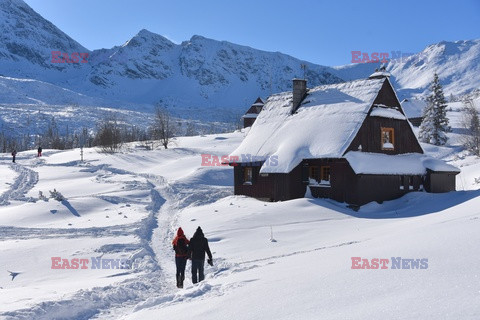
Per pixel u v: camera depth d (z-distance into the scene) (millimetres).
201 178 44375
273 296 7734
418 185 32656
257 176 33781
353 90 33812
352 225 21562
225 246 19031
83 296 10617
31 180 48250
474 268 6926
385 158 31125
